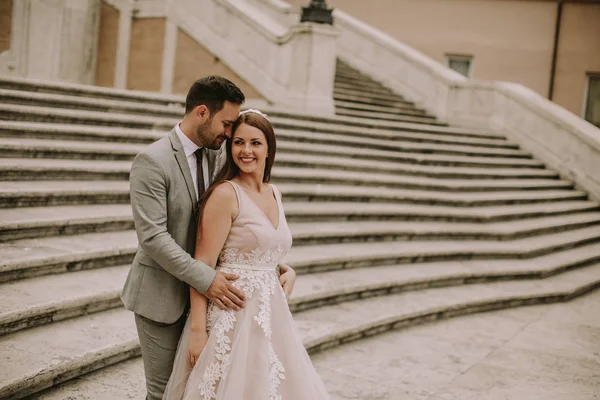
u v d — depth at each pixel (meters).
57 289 4.67
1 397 3.46
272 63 12.09
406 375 5.03
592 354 5.84
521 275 8.05
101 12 13.96
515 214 9.99
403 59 14.80
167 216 2.98
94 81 13.99
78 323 4.51
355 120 11.38
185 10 13.09
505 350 5.80
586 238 10.07
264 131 3.13
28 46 13.10
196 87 2.96
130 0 13.63
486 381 5.04
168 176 2.93
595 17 18.83
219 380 2.96
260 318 3.05
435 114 14.37
